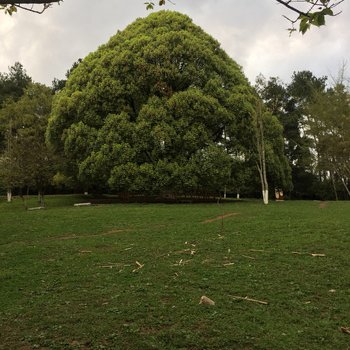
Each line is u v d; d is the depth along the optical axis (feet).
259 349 15.83
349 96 110.22
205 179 77.97
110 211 59.16
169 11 96.37
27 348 16.25
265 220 47.19
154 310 20.13
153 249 35.22
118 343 16.52
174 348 15.98
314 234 38.19
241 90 88.28
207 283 24.88
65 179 106.22
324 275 26.40
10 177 80.38
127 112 82.33
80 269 29.66
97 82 84.33
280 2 10.36
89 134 81.41
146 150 78.02
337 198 122.42
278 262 29.60
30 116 120.06
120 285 25.03
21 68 167.32
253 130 85.66
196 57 83.92
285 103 142.51
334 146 107.34
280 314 19.67
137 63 81.35
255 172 90.63
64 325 18.53
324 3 10.15
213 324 18.28
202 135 77.66
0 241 42.39
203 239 38.50
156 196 91.45
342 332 17.56
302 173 135.33
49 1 11.43
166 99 79.15
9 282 26.89
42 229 47.67
